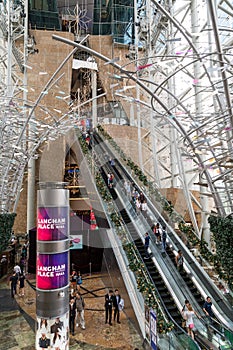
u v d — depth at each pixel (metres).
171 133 18.05
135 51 27.33
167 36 19.91
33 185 23.66
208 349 8.01
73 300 10.73
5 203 17.64
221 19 13.09
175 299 10.64
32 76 26.86
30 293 14.16
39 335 8.71
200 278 11.98
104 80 25.28
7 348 9.20
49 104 26.19
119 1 32.53
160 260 13.03
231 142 9.35
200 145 9.73
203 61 7.17
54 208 9.03
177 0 20.73
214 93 8.14
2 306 12.55
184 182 18.03
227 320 9.54
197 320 9.11
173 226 16.30
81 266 17.70
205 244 14.20
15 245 20.39
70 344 9.48
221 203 10.58
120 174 17.73
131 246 12.77
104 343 9.51
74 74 33.62
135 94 19.50
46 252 8.89
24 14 24.62
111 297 11.25
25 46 25.16
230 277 9.56
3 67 22.97
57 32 28.89
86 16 35.09
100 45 31.00
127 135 15.42
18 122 14.43
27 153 17.34
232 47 7.37
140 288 10.47
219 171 10.86
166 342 8.24
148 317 9.15
